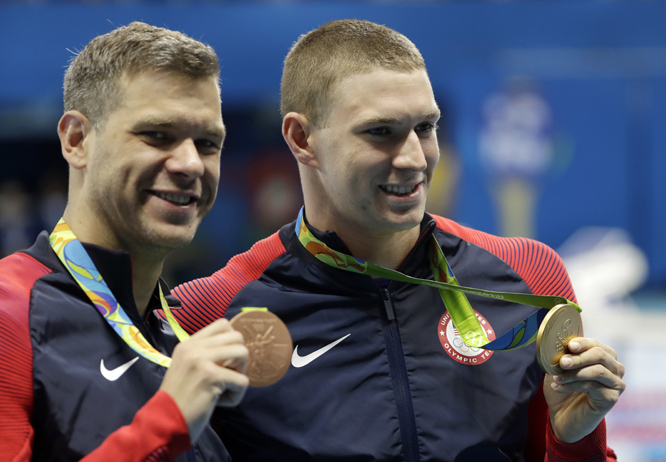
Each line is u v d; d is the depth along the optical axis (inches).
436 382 272.8
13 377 202.4
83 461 191.3
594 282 1082.1
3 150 1314.0
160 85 219.8
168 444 190.7
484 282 292.0
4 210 1244.5
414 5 1114.1
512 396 276.2
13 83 1023.6
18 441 198.7
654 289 1233.4
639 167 1190.3
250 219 1320.1
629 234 1201.4
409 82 256.5
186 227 227.1
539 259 303.4
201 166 222.5
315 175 280.8
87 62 229.6
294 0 1103.6
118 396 217.5
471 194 1166.3
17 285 217.8
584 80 1161.4
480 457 268.5
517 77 1146.7
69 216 238.7
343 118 258.7
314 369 271.3
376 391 269.9
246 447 267.7
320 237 278.7
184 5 1048.8
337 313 279.9
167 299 261.4
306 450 259.9
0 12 1015.0
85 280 227.0
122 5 1037.8
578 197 1191.6
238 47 1059.3
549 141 1173.1
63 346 215.0
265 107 1243.8
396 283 283.6
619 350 767.1
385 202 260.8
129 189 221.3
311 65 270.2
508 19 1133.7
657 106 1176.2
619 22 1149.7
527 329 261.3
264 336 222.7
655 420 667.4
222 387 195.6
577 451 269.7
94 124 226.4
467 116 1148.5
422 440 264.7
